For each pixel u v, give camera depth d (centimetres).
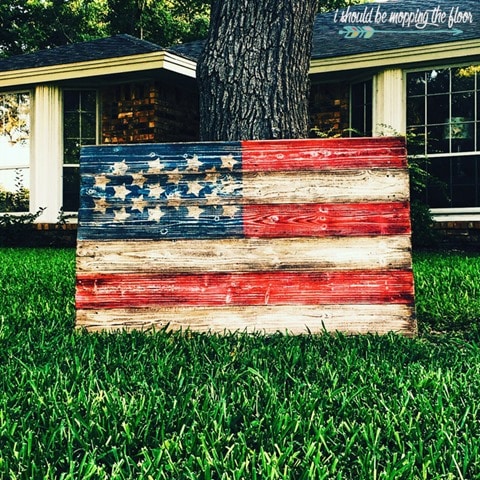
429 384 242
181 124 1165
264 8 402
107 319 338
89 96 1145
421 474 164
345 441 187
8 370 264
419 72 997
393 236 333
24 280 566
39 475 163
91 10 2400
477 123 961
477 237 914
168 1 2567
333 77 1062
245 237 336
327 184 335
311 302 333
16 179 1179
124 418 204
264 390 233
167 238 338
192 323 335
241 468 161
